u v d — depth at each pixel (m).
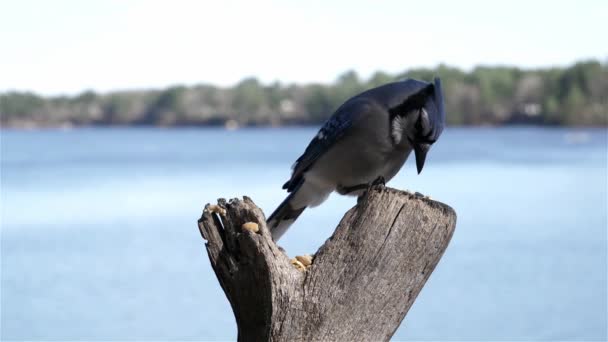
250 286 3.76
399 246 3.76
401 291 3.76
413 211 3.78
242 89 101.31
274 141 87.25
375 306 3.73
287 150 71.94
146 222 24.86
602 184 37.94
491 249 19.70
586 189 35.59
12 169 51.59
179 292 14.74
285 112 98.12
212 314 12.97
